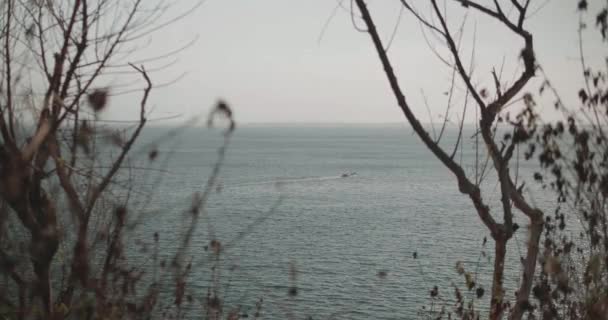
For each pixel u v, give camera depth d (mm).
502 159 4852
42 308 3988
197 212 4230
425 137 4598
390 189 91625
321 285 31891
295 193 82812
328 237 47781
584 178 4707
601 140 4707
